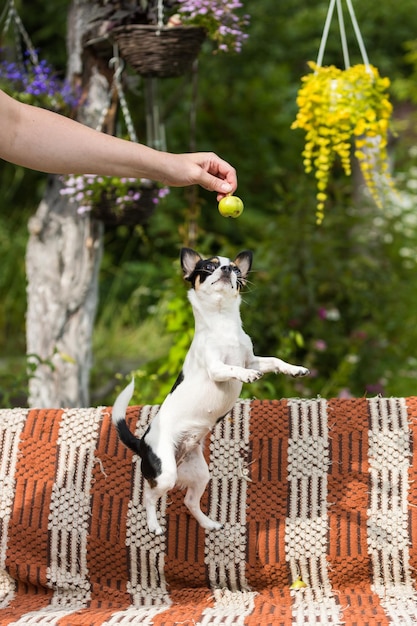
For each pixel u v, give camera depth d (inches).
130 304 294.4
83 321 157.1
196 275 91.7
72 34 150.8
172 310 166.4
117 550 104.3
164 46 136.6
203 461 98.1
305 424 106.3
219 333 90.4
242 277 94.7
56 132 89.4
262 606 96.8
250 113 326.0
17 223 309.6
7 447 108.4
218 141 324.8
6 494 106.5
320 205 139.9
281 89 331.0
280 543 102.7
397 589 101.2
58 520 105.4
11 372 235.0
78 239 153.6
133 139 148.0
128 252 321.1
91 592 103.7
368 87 134.6
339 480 103.9
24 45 316.2
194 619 91.1
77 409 110.3
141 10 142.0
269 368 91.7
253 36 327.3
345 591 101.7
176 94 171.9
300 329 211.3
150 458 92.1
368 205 232.8
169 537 104.0
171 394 93.8
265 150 325.7
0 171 323.3
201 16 137.6
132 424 108.0
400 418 105.9
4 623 91.6
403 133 315.3
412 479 103.3
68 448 107.9
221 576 103.0
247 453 105.7
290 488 104.2
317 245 215.3
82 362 157.8
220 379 87.5
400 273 238.7
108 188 140.9
